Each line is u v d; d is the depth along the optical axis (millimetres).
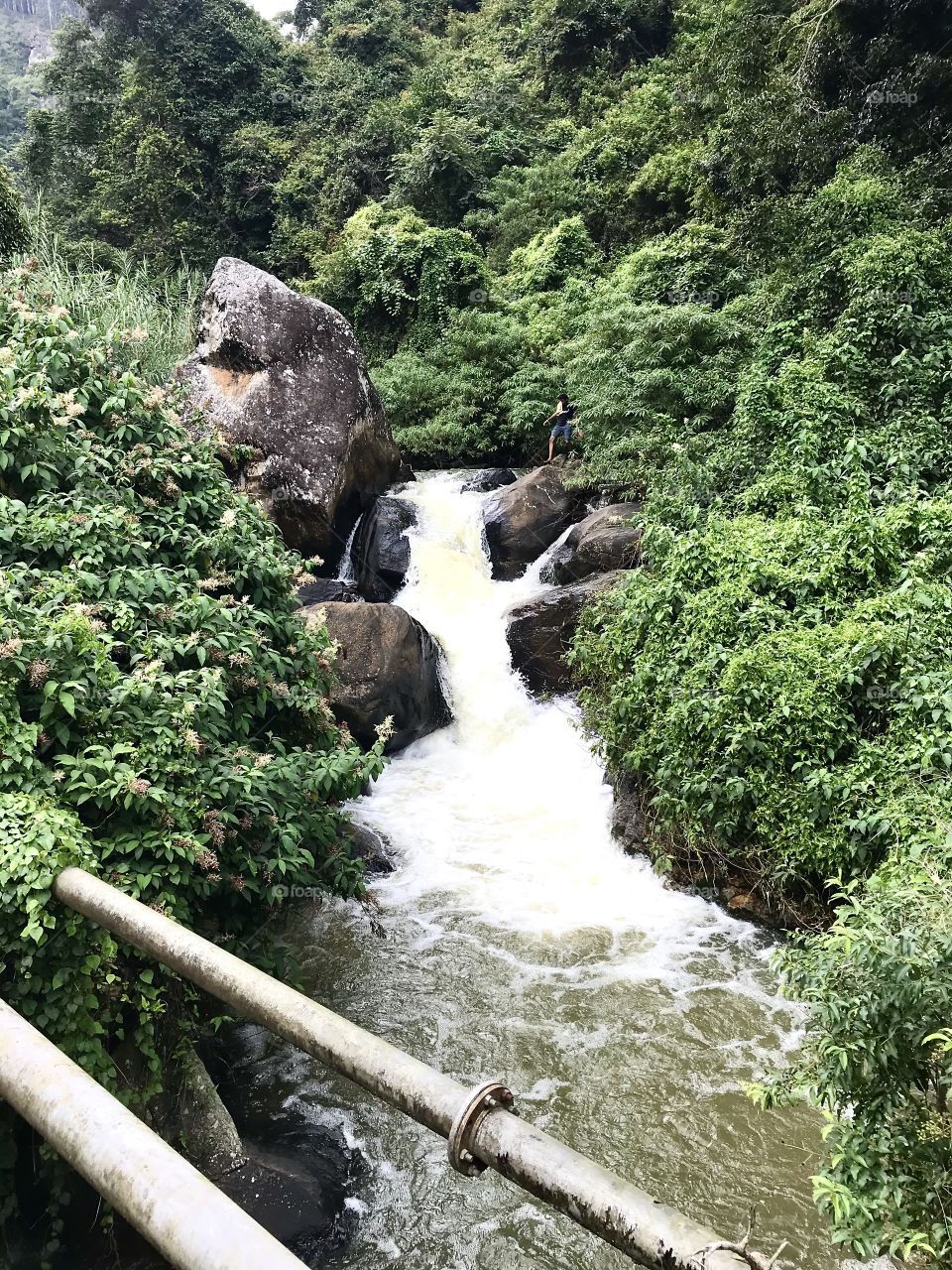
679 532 7480
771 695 5199
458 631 9047
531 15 27016
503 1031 4484
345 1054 1702
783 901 5148
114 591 4281
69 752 3639
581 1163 1375
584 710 7484
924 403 7430
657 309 10633
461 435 14742
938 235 8906
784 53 13211
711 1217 3361
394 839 6480
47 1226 2955
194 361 9523
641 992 4773
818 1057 2900
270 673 4742
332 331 10125
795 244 10469
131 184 23203
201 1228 1062
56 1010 2904
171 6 24672
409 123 24656
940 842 3771
